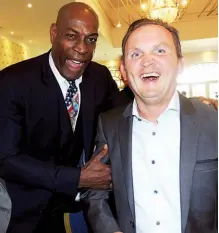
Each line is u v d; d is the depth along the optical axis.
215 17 8.79
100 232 1.08
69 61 1.50
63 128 1.58
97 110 1.72
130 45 0.98
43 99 1.54
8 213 1.34
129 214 1.03
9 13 6.60
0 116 1.46
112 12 8.79
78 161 1.71
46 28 7.81
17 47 9.27
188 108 1.02
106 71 1.91
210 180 0.95
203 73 11.03
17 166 1.41
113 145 1.09
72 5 1.46
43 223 1.62
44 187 1.39
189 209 0.95
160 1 4.55
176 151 0.99
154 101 0.99
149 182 1.01
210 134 0.97
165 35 0.97
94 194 1.21
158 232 0.99
